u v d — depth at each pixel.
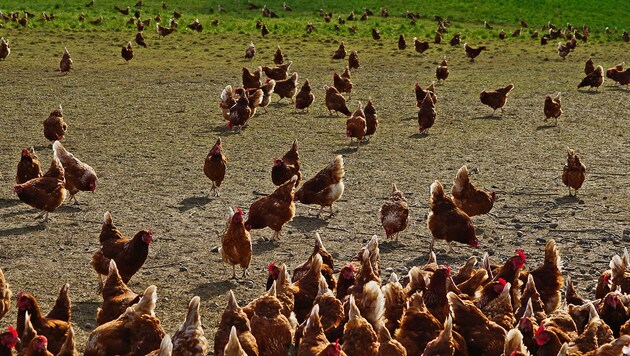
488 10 63.81
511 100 31.88
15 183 19.61
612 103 31.41
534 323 10.24
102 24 50.84
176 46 44.69
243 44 46.28
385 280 13.84
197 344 9.15
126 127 26.06
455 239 15.08
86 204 18.12
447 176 20.56
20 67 36.81
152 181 19.95
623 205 18.09
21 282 13.63
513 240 15.87
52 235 16.06
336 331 10.35
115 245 13.04
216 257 14.98
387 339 9.41
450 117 28.52
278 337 10.17
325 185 17.19
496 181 20.11
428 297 10.90
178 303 12.90
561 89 34.56
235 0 65.00
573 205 18.12
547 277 12.12
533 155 22.89
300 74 37.59
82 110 28.52
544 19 61.31
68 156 18.00
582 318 11.08
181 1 64.06
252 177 20.39
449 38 50.81
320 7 63.91
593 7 65.00
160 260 14.77
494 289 10.93
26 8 57.44
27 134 24.70
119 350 9.72
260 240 15.87
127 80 34.69
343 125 27.16
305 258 14.91
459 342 9.80
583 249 15.30
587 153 23.11
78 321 12.17
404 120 27.98
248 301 12.99
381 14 60.66
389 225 15.38
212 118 27.78
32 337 9.79
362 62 41.66
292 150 19.41
